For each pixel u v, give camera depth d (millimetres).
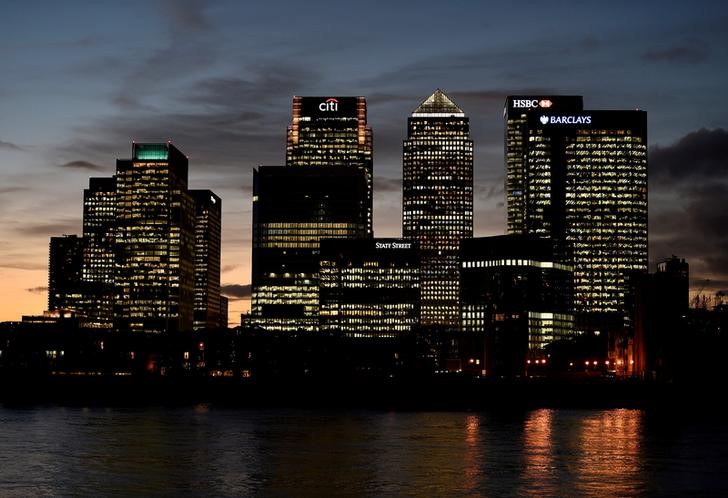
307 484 194500
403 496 182625
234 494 184500
